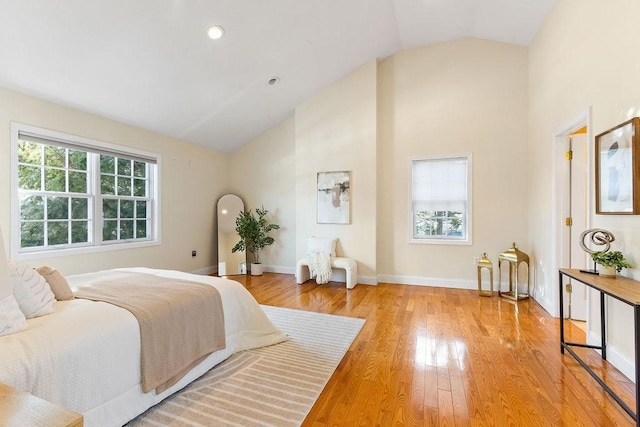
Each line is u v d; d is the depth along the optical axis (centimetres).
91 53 289
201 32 314
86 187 374
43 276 179
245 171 593
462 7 375
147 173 453
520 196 422
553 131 332
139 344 166
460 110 447
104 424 149
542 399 183
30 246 322
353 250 484
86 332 148
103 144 380
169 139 476
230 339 237
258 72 404
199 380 204
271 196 575
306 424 162
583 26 266
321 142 503
